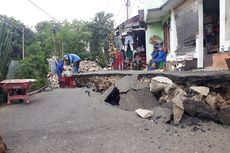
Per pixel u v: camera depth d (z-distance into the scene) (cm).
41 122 739
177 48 1456
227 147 537
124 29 2419
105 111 800
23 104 1028
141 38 2303
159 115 690
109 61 3303
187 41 1266
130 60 2280
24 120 774
